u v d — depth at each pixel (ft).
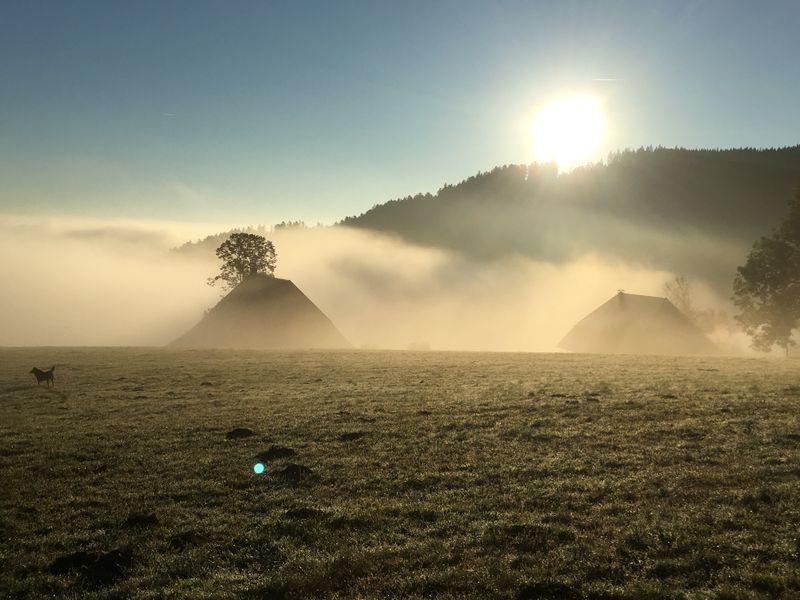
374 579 30.94
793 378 106.63
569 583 29.19
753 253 233.14
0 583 32.27
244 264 355.15
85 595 30.68
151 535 38.81
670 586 28.71
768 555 31.78
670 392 89.51
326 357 177.37
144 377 127.24
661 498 41.88
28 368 146.82
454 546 34.78
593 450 55.98
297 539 37.14
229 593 30.07
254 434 68.64
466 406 82.38
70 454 60.95
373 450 59.21
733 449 54.13
